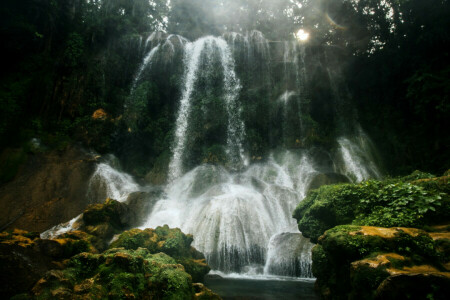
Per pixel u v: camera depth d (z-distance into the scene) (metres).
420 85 15.55
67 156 13.10
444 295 2.94
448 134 14.58
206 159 14.27
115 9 19.58
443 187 4.92
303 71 17.77
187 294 4.05
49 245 4.42
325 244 4.43
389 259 3.51
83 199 11.54
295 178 13.79
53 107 14.65
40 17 16.36
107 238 7.31
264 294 5.60
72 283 3.44
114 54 16.80
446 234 4.11
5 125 13.28
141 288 3.67
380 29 19.09
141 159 15.31
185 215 10.18
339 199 5.84
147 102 16.02
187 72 17.31
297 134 16.02
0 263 3.38
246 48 18.11
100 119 14.47
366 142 17.25
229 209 9.59
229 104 16.20
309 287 6.25
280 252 8.24
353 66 19.12
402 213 4.71
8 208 10.38
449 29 15.66
